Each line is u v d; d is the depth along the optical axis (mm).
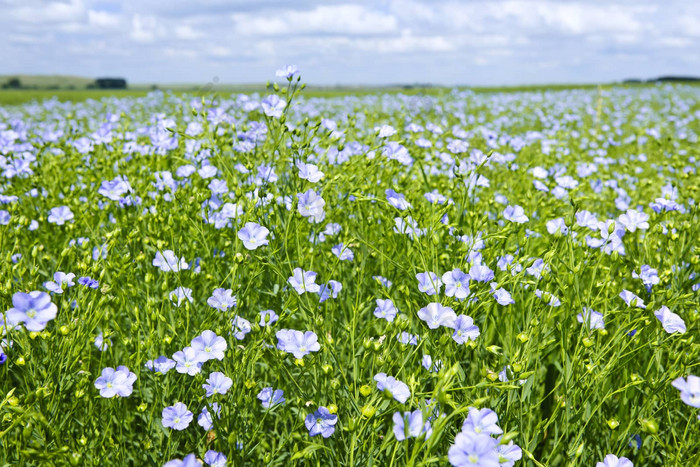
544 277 2516
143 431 2482
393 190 3377
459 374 2285
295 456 1872
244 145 4273
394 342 2355
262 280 3119
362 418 2000
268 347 2432
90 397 2275
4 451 2035
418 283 2814
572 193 4090
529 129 11758
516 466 2191
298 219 3271
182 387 2381
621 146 9578
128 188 3607
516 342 2557
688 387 1722
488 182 3932
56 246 3781
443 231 3285
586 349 2361
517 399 2328
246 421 2338
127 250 3326
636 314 2578
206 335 2266
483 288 2672
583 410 2207
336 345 2662
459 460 1564
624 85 35531
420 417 1729
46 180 4758
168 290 2838
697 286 3053
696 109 18344
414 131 5043
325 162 4195
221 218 3471
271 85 3727
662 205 3334
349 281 3320
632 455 2539
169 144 4461
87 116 11695
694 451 2316
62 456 1922
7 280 2389
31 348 2400
